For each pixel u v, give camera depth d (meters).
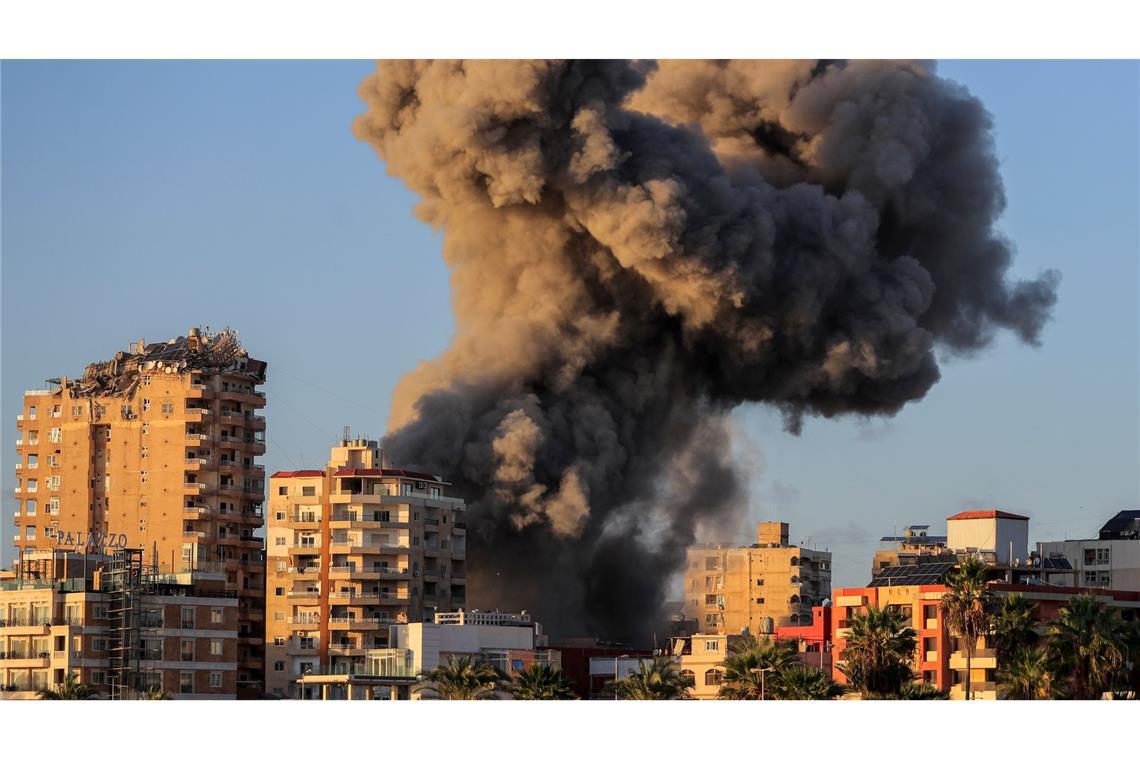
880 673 177.50
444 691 192.38
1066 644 173.88
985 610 183.25
